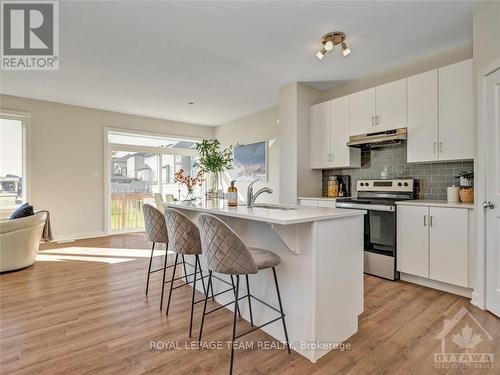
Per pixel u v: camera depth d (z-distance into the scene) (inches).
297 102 156.7
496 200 84.5
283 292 74.2
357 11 93.4
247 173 233.8
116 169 234.5
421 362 64.6
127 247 183.2
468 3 89.4
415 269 110.9
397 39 111.7
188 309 93.1
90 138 212.7
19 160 186.1
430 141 114.0
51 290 108.7
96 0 87.7
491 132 86.2
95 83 159.9
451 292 103.8
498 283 84.4
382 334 76.6
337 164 148.8
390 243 118.4
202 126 273.3
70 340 73.9
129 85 163.3
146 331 78.7
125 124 229.1
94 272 131.3
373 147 148.3
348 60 130.7
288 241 68.4
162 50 120.6
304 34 107.9
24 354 67.8
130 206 242.2
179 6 90.7
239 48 119.1
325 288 68.5
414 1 88.2
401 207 115.3
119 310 91.7
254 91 174.4
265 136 219.5
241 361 65.7
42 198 192.4
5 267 127.4
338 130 148.3
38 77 150.2
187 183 125.6
